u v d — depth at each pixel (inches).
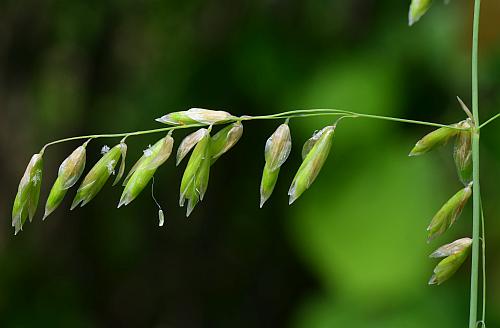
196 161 12.7
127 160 23.0
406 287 17.3
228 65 21.3
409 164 17.9
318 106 18.9
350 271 17.5
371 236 17.6
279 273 23.2
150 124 22.7
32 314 22.8
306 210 18.1
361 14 20.7
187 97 21.9
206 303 23.9
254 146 21.9
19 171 23.1
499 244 19.1
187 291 23.9
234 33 21.7
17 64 22.7
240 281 23.6
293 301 23.1
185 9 22.4
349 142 18.4
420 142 12.8
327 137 12.7
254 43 21.0
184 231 23.7
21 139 23.1
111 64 23.4
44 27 22.6
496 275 18.9
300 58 20.6
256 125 21.3
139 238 24.1
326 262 17.7
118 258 24.1
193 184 12.7
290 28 21.0
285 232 22.7
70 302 23.3
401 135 18.8
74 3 22.5
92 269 24.0
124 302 24.1
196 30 22.4
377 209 17.7
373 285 17.4
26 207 12.7
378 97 18.8
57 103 23.6
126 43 23.3
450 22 20.0
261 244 23.1
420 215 17.5
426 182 17.8
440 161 18.6
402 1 20.6
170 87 22.4
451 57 19.9
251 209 23.0
